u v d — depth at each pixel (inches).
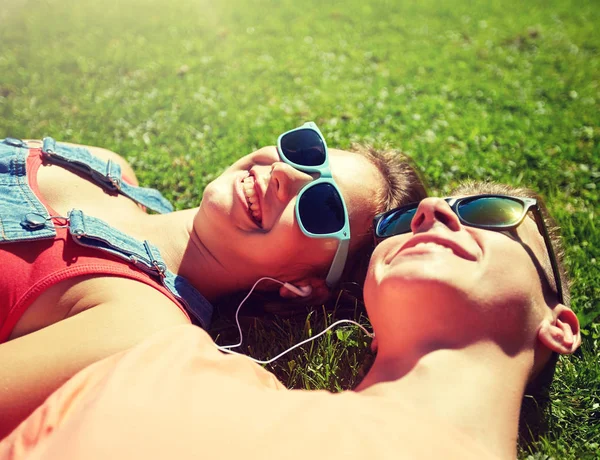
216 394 17.1
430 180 36.4
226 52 51.4
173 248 26.1
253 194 25.4
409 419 17.2
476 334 19.3
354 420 16.8
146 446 15.4
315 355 25.7
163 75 46.8
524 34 63.3
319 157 25.7
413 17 65.6
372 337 26.2
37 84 43.6
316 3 65.9
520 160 38.5
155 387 16.9
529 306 20.0
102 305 21.6
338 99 45.2
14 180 24.3
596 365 25.3
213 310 27.8
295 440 15.9
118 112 41.1
